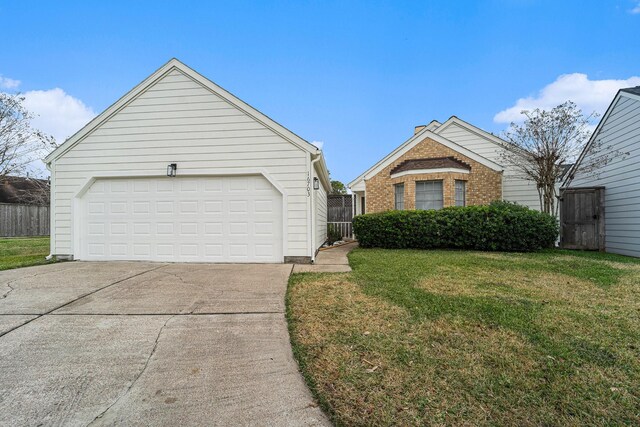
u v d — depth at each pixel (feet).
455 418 6.20
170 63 24.17
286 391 7.16
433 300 13.21
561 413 6.34
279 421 6.17
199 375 7.86
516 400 6.72
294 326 10.78
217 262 23.85
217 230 24.00
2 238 47.03
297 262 23.36
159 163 24.12
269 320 11.39
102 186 24.62
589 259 24.54
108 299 13.85
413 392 7.01
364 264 22.08
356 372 7.84
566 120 31.48
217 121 23.97
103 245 24.52
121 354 8.93
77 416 6.32
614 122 29.60
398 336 9.80
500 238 29.37
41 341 9.71
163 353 9.00
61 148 24.52
